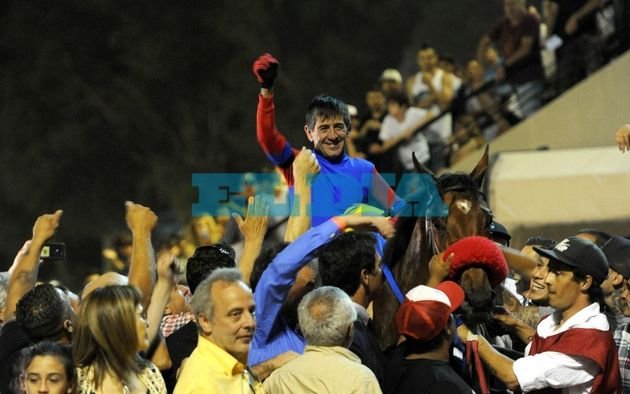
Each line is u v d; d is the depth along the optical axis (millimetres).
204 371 11445
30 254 14141
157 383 12023
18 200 68812
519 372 12914
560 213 29656
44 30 71188
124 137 70062
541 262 13844
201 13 71312
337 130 15539
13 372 12305
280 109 69750
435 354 12477
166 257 13695
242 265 13812
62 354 11430
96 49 71375
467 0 71688
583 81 31000
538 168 30156
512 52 33656
